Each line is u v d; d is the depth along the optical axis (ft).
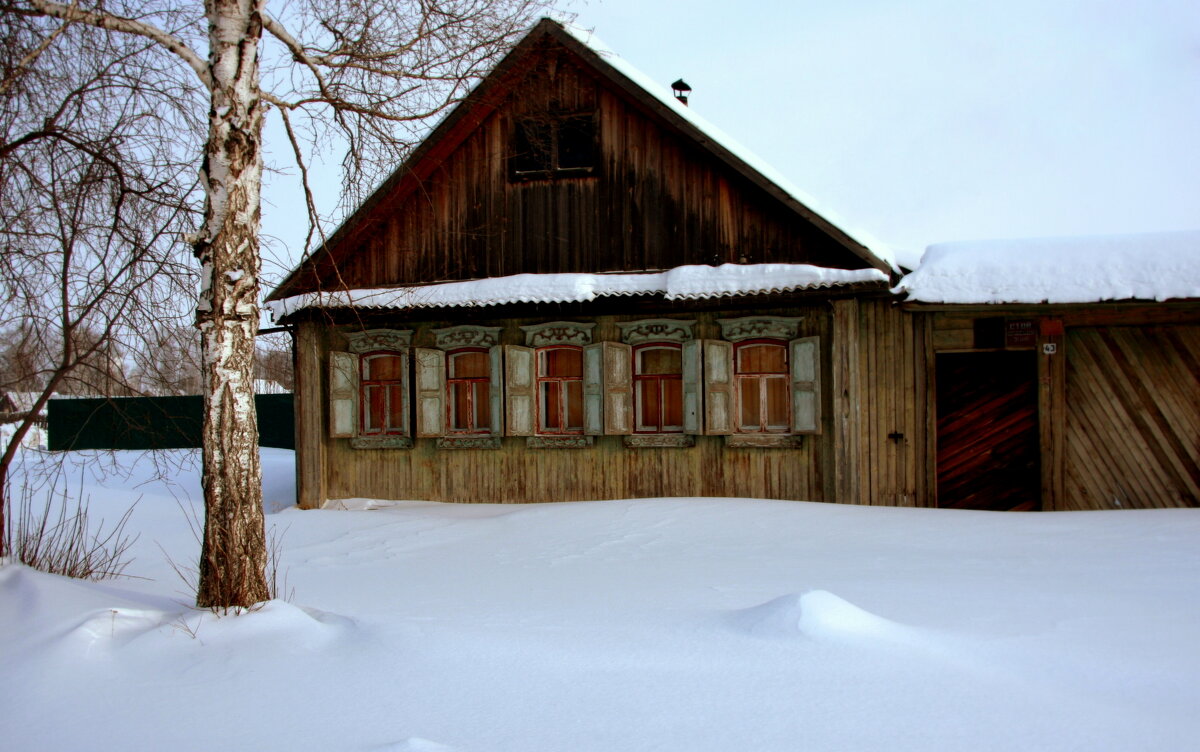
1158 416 34.35
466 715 11.48
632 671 12.84
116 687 13.48
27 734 11.89
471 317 41.29
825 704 11.21
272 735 11.25
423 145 40.68
